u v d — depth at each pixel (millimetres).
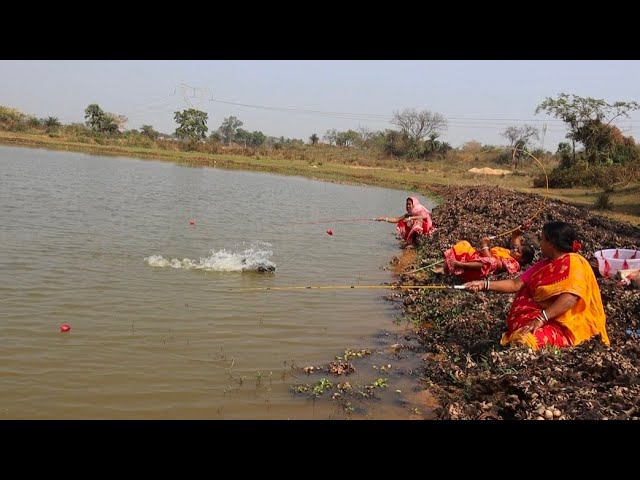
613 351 6516
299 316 9477
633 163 40188
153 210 21297
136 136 81812
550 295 6816
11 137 67688
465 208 23172
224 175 46656
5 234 14461
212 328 8594
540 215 18984
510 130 67312
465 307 9336
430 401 6449
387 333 8852
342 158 81062
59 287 10180
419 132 85812
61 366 6906
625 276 9406
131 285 10633
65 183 28344
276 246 15867
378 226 21672
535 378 5926
